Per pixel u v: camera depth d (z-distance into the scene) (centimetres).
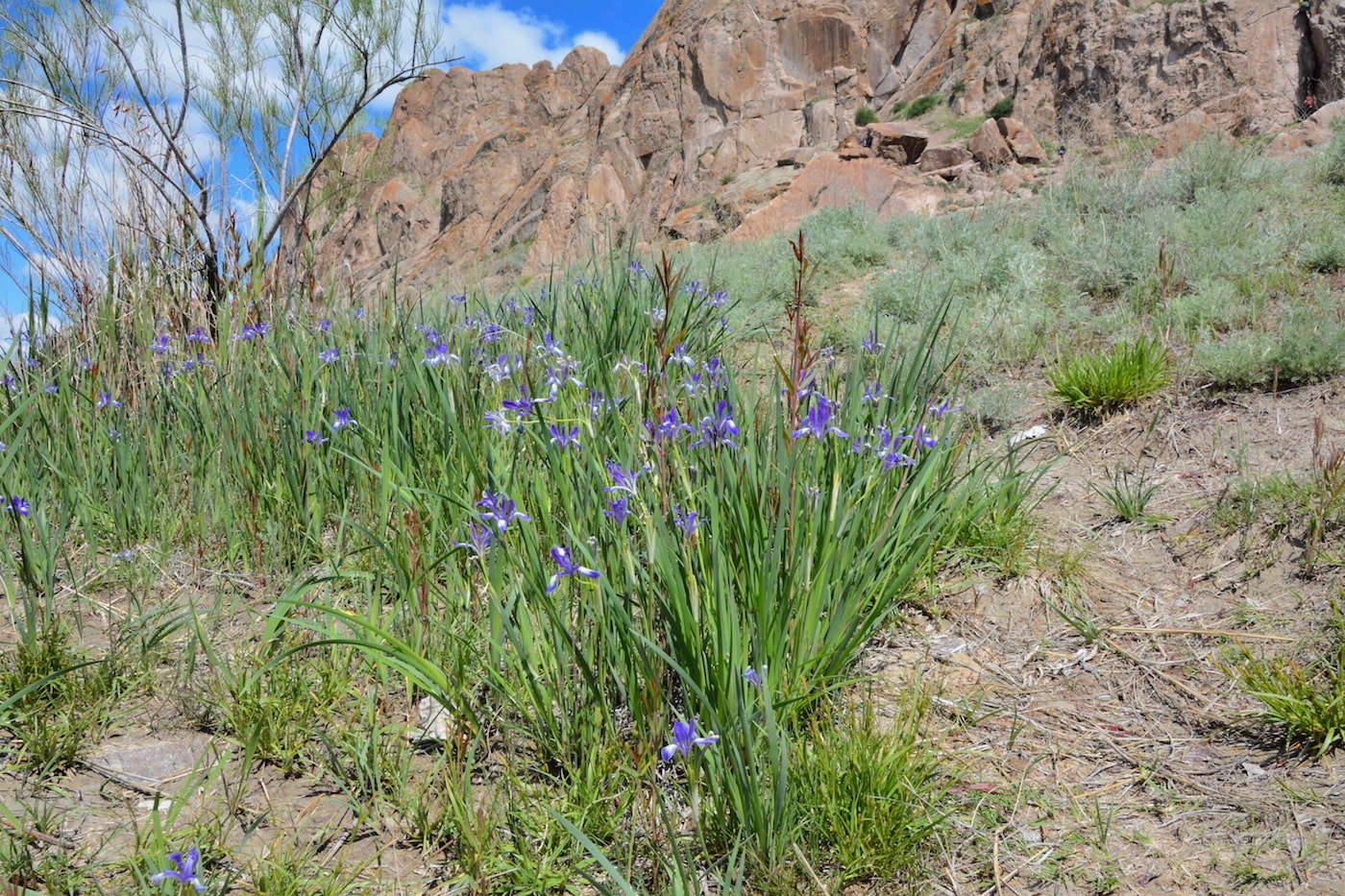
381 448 375
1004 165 1698
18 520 318
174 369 463
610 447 315
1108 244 669
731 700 234
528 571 264
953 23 3778
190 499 393
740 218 1747
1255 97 2431
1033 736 273
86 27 632
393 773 245
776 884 206
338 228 691
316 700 274
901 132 1984
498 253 4541
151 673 289
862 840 217
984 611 339
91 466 392
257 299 545
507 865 216
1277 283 572
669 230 2002
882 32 4050
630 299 516
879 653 316
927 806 234
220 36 687
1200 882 216
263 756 259
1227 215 673
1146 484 412
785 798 217
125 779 246
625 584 256
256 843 224
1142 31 2692
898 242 902
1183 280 607
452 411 357
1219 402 461
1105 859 225
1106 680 299
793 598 264
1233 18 2505
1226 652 301
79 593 337
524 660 250
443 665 273
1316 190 763
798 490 280
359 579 329
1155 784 252
